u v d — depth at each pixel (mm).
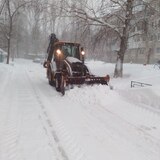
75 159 5723
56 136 7031
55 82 15531
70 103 11188
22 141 6609
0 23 42875
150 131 7688
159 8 18656
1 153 5918
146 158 5922
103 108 10461
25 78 21172
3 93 12977
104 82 13148
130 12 19078
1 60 49844
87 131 7539
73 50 15719
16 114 9031
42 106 10453
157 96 11250
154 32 19484
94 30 20156
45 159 5688
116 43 21688
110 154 6047
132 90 13047
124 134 7387
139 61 47656
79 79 12734
